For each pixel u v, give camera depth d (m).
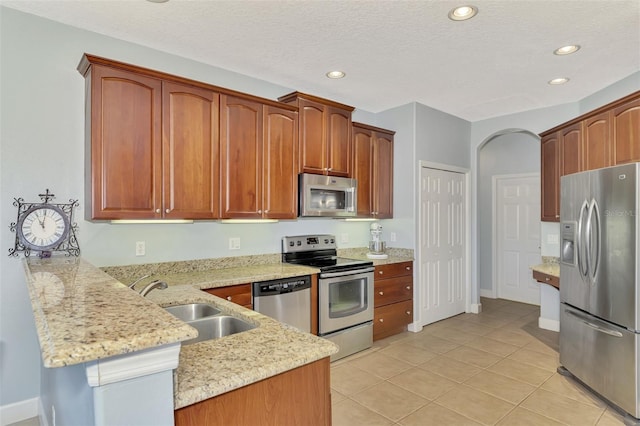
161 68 2.90
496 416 2.42
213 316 1.78
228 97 2.92
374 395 2.72
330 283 3.34
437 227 4.55
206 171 2.78
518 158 5.59
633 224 2.31
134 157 2.45
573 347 2.90
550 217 3.93
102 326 0.85
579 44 2.77
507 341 3.84
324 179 3.53
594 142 3.22
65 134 2.52
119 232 2.73
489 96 4.00
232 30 2.57
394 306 3.99
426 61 3.08
